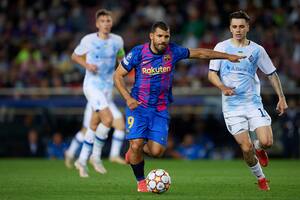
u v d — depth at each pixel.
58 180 36.00
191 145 61.06
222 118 61.53
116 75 29.02
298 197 26.92
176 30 77.25
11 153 62.12
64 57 72.81
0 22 81.75
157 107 29.30
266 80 64.31
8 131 62.12
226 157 60.91
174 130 62.66
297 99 61.12
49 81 69.12
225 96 30.27
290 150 59.44
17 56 77.56
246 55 30.09
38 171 43.88
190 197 26.92
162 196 27.36
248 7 76.06
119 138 49.00
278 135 59.69
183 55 29.06
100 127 40.03
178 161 56.62
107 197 27.11
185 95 62.00
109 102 45.00
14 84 70.19
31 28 80.25
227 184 33.28
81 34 78.31
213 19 76.62
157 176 28.34
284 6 79.19
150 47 28.91
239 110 29.92
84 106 62.59
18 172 42.94
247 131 29.95
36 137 61.78
